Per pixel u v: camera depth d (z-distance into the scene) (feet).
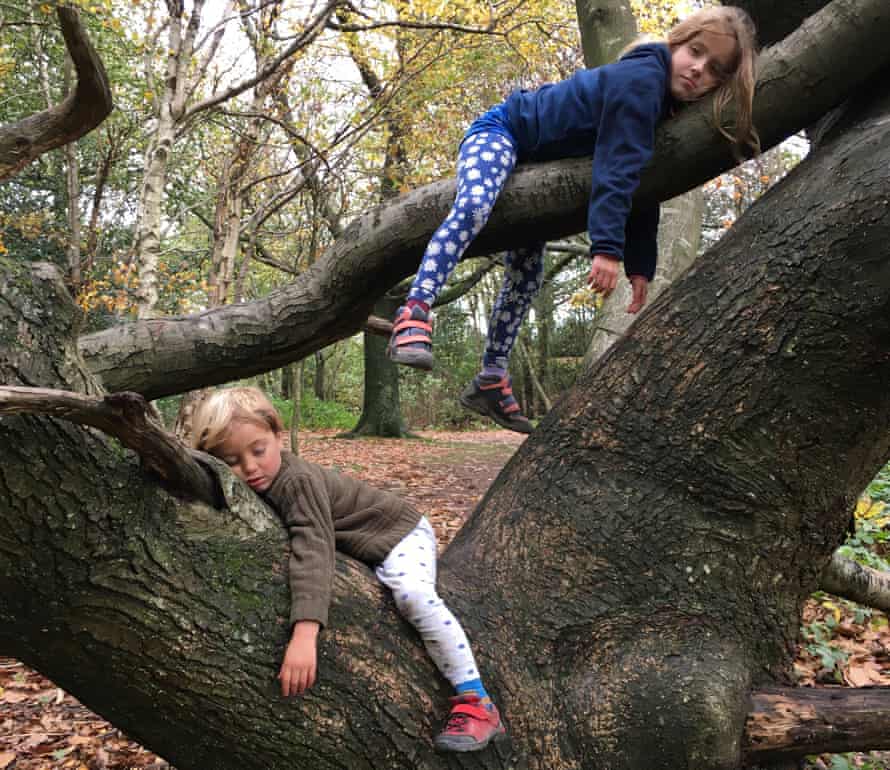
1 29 22.24
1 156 4.96
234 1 18.35
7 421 4.66
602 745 6.32
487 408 9.53
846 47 6.59
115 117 27.12
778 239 6.55
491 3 24.68
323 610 5.76
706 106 7.00
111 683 5.49
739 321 6.61
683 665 6.48
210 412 6.25
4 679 14.01
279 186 30.83
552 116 7.43
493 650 6.59
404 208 7.55
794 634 7.20
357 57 28.07
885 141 6.28
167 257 40.65
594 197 7.00
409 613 6.27
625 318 14.80
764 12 7.60
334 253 7.82
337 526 6.59
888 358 6.21
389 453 46.57
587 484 7.14
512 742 6.26
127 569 5.23
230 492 5.77
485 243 7.85
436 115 34.42
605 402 7.20
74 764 11.06
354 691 5.88
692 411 6.75
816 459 6.62
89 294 24.48
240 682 5.58
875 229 6.05
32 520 4.87
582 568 6.93
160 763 11.05
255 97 22.00
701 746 6.15
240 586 5.70
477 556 7.32
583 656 6.75
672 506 6.85
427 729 6.07
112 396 4.38
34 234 31.40
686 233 15.75
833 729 6.41
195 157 32.86
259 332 8.04
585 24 15.34
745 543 6.79
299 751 5.77
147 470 5.37
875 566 15.75
